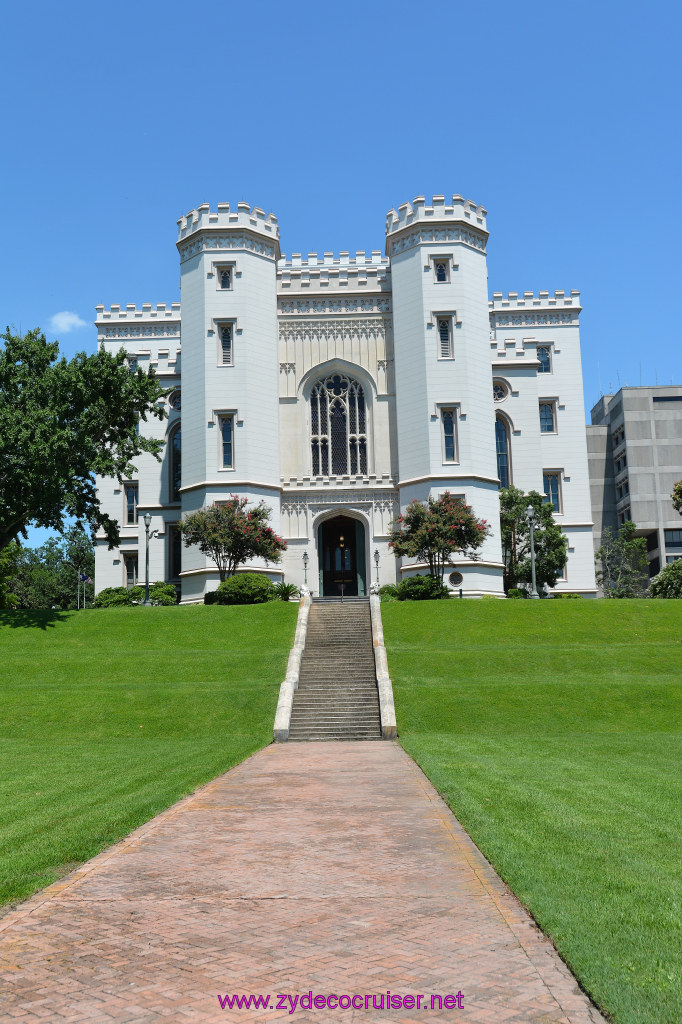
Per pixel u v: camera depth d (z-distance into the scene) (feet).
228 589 142.92
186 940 23.47
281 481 168.04
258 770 58.85
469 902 26.45
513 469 190.08
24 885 29.32
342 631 117.39
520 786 47.98
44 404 127.85
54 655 109.81
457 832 36.88
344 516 168.96
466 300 166.20
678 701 87.51
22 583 296.10
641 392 332.39
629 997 18.71
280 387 172.35
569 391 205.36
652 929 22.97
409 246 169.07
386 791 48.49
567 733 79.56
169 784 51.49
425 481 161.07
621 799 44.11
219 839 36.63
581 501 199.41
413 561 161.99
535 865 29.94
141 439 137.28
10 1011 19.04
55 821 40.27
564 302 209.67
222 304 164.25
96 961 21.98
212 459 160.45
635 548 280.10
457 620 124.47
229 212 165.99
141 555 181.78
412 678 96.48
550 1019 18.19
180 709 87.10
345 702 87.61
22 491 128.06
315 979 20.44
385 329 174.19
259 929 24.27
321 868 31.24
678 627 121.80
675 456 328.08
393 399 171.83
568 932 22.71
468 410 162.61
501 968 20.90
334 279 174.81
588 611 128.36
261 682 95.66
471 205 169.89
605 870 29.27
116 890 28.76
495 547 162.71
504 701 87.71
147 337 208.13
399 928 24.06
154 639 119.03
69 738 80.43
